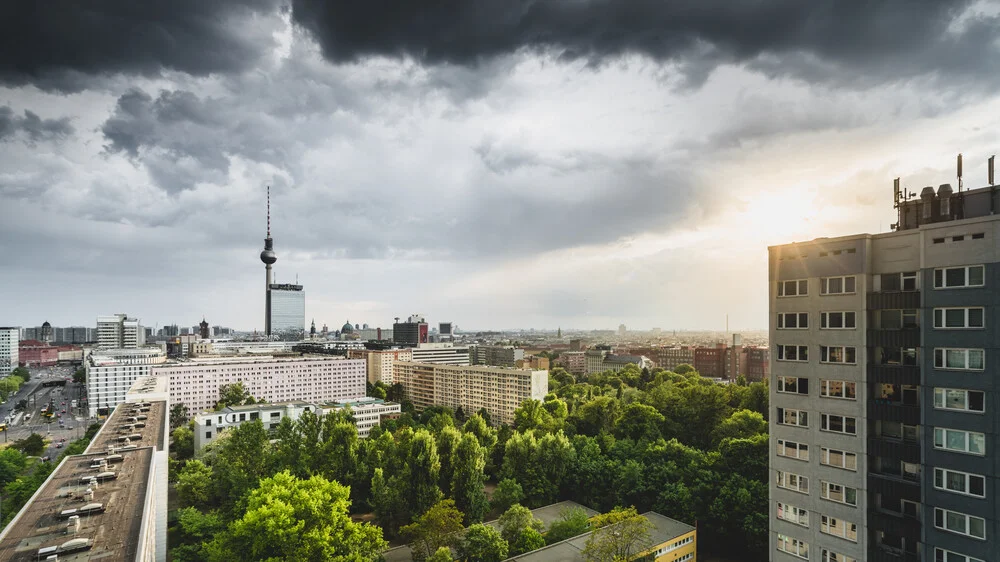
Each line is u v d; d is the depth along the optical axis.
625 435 184.12
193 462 153.38
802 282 60.25
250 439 140.62
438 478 139.00
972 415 46.31
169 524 137.62
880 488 52.53
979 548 45.34
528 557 106.62
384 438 160.75
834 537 56.06
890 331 52.38
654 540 112.56
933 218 56.56
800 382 59.94
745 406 197.00
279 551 79.88
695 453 145.25
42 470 145.25
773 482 62.03
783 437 61.31
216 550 87.12
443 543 108.62
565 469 157.50
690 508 125.50
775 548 61.69
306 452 149.75
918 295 50.56
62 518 72.62
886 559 51.97
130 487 86.44
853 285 55.66
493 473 182.38
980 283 46.44
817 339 58.44
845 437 55.59
